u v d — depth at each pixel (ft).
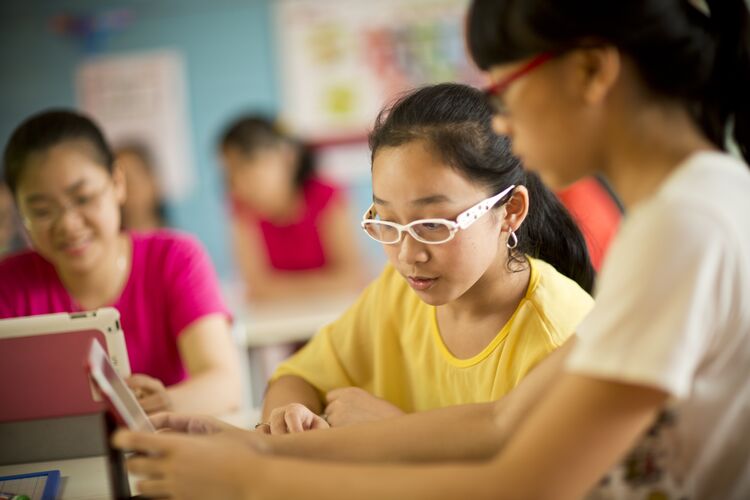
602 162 2.54
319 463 2.56
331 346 4.34
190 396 4.82
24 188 4.73
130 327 5.31
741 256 2.27
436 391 3.92
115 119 13.41
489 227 3.37
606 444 2.30
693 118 2.52
